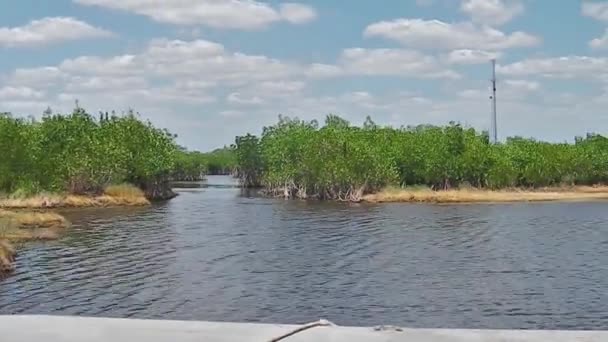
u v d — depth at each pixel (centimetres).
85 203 6631
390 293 2177
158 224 4669
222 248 3353
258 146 11994
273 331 491
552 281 2394
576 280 2414
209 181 15612
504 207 6675
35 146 7031
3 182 6369
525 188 9500
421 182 9100
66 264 2792
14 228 4131
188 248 3347
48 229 4244
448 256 3069
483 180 9244
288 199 8181
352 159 7938
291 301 2052
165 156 8412
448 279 2442
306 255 3098
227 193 9681
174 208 6400
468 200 7775
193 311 1911
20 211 5325
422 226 4547
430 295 2141
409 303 2019
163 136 8525
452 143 9119
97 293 2180
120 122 8512
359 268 2709
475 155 8969
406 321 1781
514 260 2933
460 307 1959
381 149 8669
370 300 2064
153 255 3081
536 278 2459
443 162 8812
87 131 8175
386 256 3064
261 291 2209
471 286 2298
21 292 2197
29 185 6391
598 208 6506
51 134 7869
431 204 7194
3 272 2572
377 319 1805
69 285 2317
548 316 1839
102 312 1895
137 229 4312
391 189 8056
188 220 5012
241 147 12144
